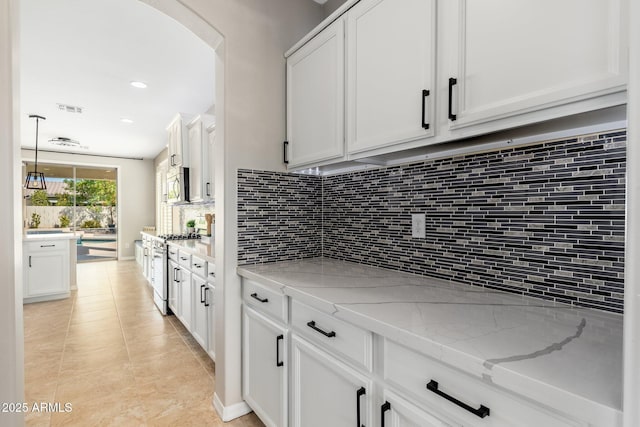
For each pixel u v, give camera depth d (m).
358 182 1.83
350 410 1.05
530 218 1.12
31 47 2.50
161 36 2.37
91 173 7.16
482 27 0.94
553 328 0.85
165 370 2.29
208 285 2.31
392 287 1.30
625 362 0.49
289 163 1.86
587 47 0.74
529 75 0.84
